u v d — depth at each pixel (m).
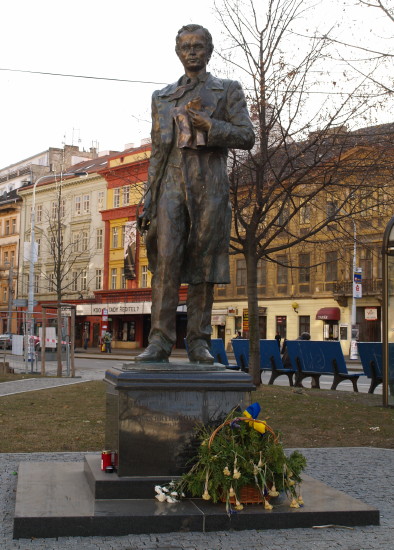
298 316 47.03
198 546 4.55
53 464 6.71
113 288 61.47
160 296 6.03
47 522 4.73
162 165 6.15
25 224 73.31
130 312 58.56
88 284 63.81
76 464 6.73
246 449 5.23
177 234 6.00
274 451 5.21
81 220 65.00
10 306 64.00
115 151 75.25
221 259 6.12
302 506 5.21
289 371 16.50
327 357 15.39
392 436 9.51
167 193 6.06
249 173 15.59
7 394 14.06
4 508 5.48
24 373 22.97
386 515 5.48
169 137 6.07
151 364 5.71
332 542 4.70
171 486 5.27
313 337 46.03
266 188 15.41
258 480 5.14
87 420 10.36
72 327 21.25
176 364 5.75
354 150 15.48
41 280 69.50
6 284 75.38
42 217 70.62
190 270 6.13
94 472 5.55
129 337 60.50
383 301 12.47
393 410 11.64
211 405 5.50
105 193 62.53
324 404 12.02
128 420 5.39
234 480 5.09
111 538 4.71
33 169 78.19
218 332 52.56
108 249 61.72
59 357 21.22
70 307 21.33
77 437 9.00
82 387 15.16
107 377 6.00
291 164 14.69
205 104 6.06
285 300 47.72
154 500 5.26
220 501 5.24
